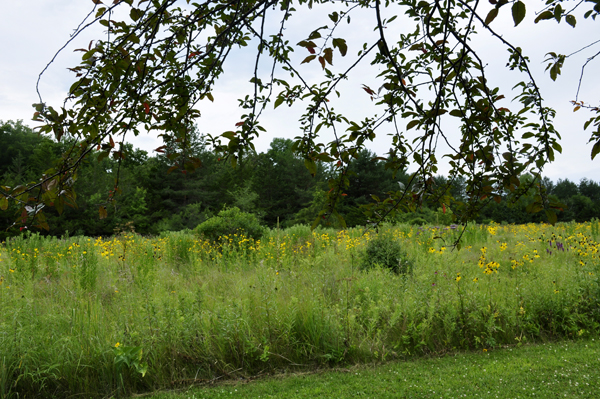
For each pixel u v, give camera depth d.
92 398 3.15
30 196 1.18
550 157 1.36
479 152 1.47
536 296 4.76
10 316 3.61
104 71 1.23
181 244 8.50
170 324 3.74
